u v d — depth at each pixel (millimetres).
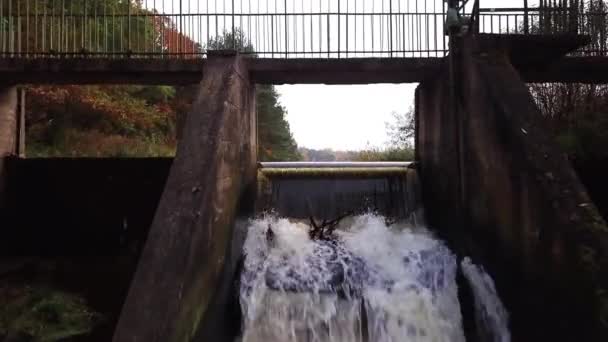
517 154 6250
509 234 6520
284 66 8938
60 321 6832
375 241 8617
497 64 7520
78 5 13383
